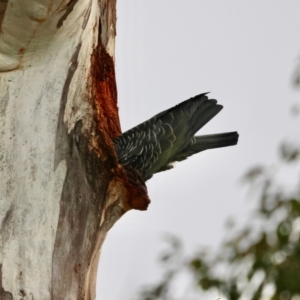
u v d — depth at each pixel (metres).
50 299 12.20
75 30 13.02
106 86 15.26
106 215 14.08
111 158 13.61
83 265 13.28
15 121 12.53
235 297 14.23
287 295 13.73
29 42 12.56
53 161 12.70
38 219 12.32
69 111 13.10
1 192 12.20
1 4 12.00
